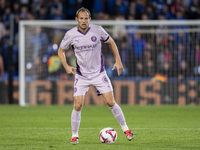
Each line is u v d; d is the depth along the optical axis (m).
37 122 35.34
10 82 51.66
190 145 23.50
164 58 54.34
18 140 25.52
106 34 24.09
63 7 65.75
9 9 63.34
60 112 43.47
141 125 33.66
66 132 29.28
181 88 51.62
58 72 52.72
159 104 51.78
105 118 38.56
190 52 54.62
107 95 23.83
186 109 46.34
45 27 53.81
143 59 54.53
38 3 65.25
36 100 52.41
